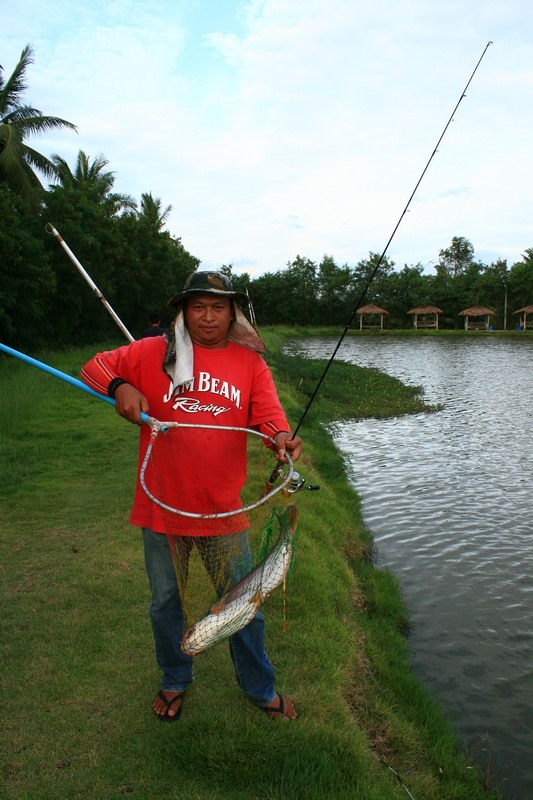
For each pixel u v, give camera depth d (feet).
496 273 242.17
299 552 17.04
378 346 149.18
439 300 234.99
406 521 26.68
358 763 9.40
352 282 237.66
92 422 34.58
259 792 8.44
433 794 10.15
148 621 12.73
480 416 52.49
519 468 35.19
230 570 8.91
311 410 44.55
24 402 35.55
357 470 34.91
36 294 65.87
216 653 11.58
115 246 88.79
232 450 8.64
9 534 17.74
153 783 8.49
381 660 14.14
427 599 19.67
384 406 57.21
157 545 8.89
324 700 10.60
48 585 14.43
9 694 10.28
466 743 13.19
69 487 22.31
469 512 27.84
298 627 13.08
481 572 21.70
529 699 14.71
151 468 8.74
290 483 8.87
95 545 16.81
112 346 89.92
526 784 12.00
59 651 11.58
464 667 15.93
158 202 152.05
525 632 17.70
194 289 8.21
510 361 106.63
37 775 8.55
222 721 9.60
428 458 37.76
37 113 74.54
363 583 19.25
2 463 24.82
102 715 9.78
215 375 8.62
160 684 10.57
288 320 235.20
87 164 114.62
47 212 77.77
